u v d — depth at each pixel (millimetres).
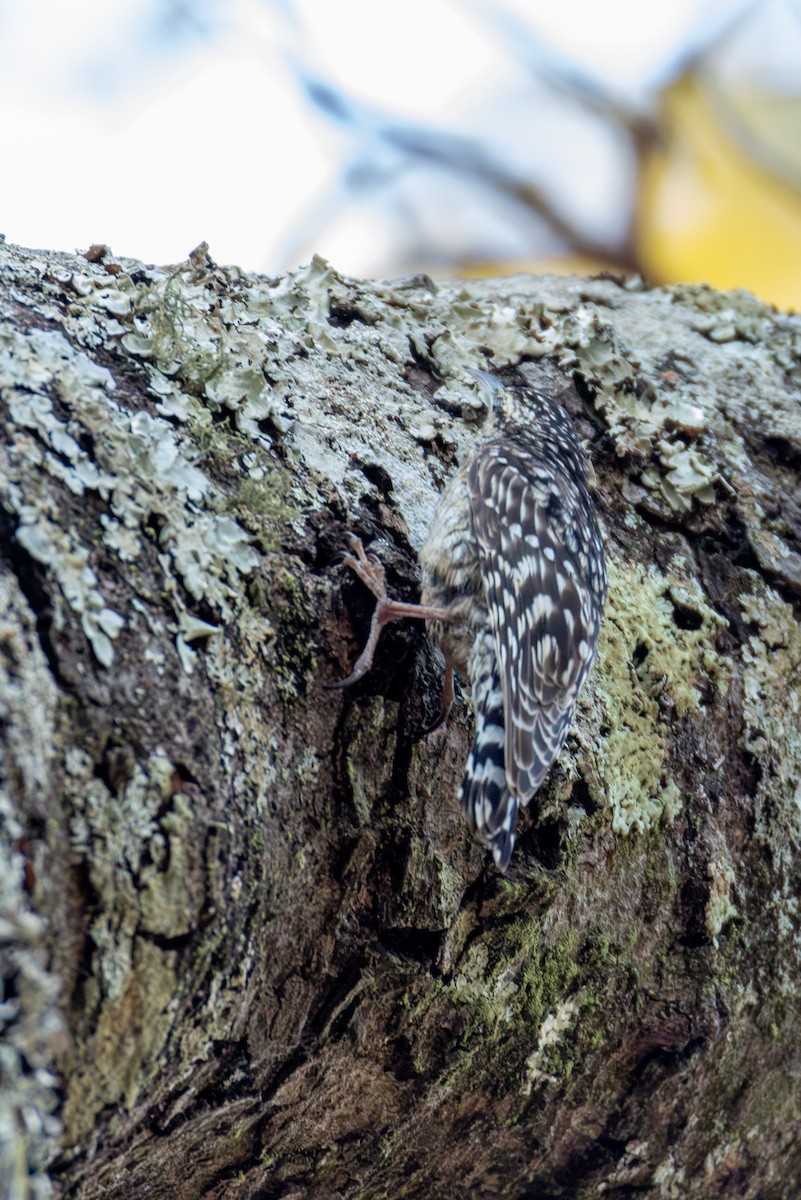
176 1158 4617
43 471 4227
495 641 5113
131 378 4801
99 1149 4145
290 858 4438
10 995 3488
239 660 4438
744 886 5945
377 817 4789
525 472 5516
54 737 3840
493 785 4738
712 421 7156
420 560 5344
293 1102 4789
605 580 5766
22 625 3891
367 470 5441
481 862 5059
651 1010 5641
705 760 5957
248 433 5000
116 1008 3943
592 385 6629
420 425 5898
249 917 4277
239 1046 4434
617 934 5488
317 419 5430
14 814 3641
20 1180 3438
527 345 6660
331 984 4691
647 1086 5738
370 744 4789
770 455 7270
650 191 13312
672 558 6438
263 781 4379
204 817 4129
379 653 4941
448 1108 5285
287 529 4871
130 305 5008
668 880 5672
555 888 5180
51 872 3730
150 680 4148
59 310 4820
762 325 8312
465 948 5031
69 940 3803
